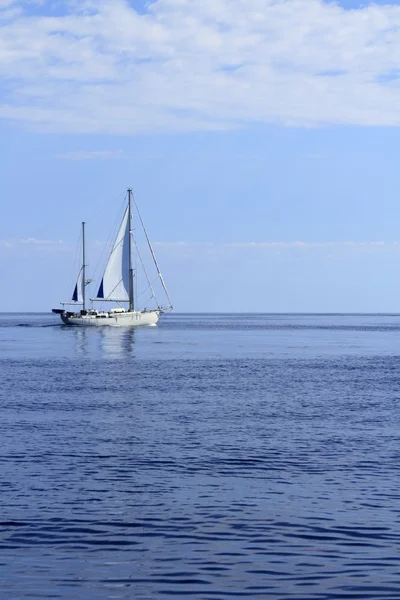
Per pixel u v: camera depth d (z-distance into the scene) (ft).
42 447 217.77
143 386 400.88
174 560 126.62
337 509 156.15
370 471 190.08
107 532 140.36
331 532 141.28
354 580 118.42
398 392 376.07
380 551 131.23
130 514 151.64
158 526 144.36
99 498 163.02
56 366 545.44
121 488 171.73
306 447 220.84
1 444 221.66
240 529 142.72
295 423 267.39
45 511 152.97
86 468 191.11
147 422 267.59
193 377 458.50
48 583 116.26
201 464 197.26
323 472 188.85
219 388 392.68
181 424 263.49
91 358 635.25
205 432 246.27
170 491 169.68
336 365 568.41
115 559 126.72
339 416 286.46
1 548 131.23
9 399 336.70
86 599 110.63
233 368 533.55
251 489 171.94
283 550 131.54
